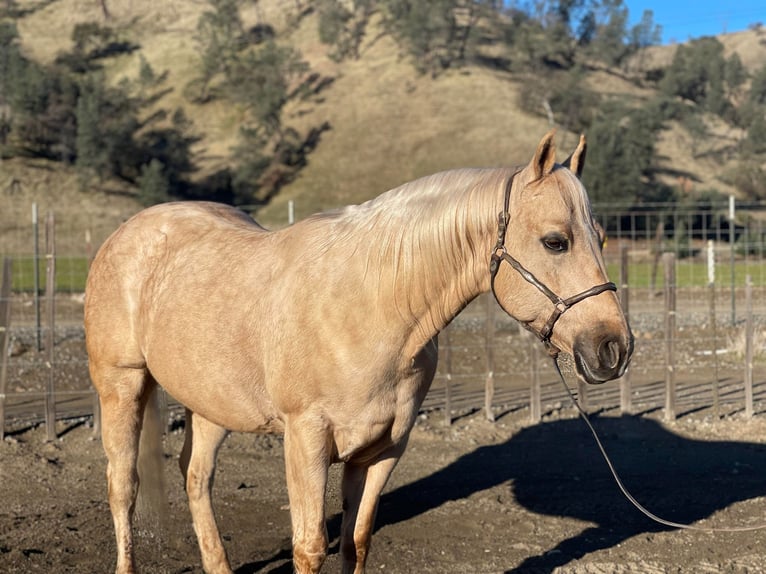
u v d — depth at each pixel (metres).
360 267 3.32
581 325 2.95
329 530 5.07
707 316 13.70
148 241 4.34
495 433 7.38
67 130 53.22
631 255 25.25
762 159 59.03
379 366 3.28
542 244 3.02
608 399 8.59
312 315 3.35
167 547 4.76
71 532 4.93
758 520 5.18
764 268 22.34
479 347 11.27
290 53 68.31
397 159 55.12
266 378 3.54
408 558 4.62
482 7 78.38
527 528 5.11
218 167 56.53
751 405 7.85
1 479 6.00
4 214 42.81
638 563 4.49
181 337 3.89
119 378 4.38
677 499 5.64
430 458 6.66
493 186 3.20
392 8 73.19
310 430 3.35
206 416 4.02
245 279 3.73
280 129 58.47
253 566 4.52
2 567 4.38
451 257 3.25
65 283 20.86
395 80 65.56
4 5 82.94
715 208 38.59
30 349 11.34
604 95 68.44
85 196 48.94
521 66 66.88
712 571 4.38
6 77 56.66
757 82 74.75
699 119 63.94
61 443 6.95
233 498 5.64
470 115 59.44
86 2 84.44
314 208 50.22
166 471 6.26
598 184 41.72
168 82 69.31
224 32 77.38
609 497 5.70
